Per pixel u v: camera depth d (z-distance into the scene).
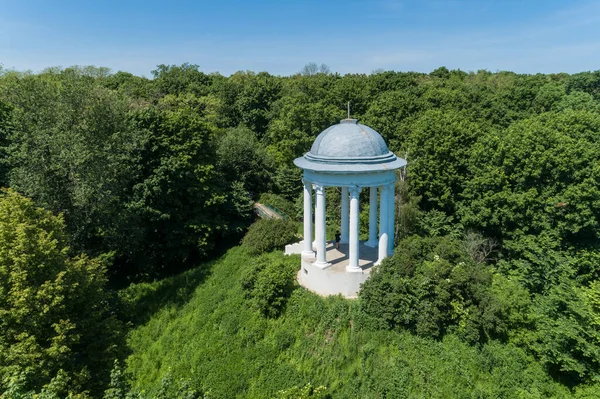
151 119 38.41
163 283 34.09
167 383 16.78
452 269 24.47
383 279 24.64
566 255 29.97
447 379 21.41
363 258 29.91
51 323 20.06
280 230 36.53
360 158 25.88
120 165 33.22
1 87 40.41
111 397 15.76
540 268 28.20
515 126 38.25
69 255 31.53
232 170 50.31
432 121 40.78
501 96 70.62
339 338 23.80
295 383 22.03
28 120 30.77
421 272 24.72
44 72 65.88
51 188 30.64
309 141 55.12
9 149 33.00
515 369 22.16
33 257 20.31
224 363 23.70
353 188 26.08
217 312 27.56
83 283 22.28
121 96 40.59
